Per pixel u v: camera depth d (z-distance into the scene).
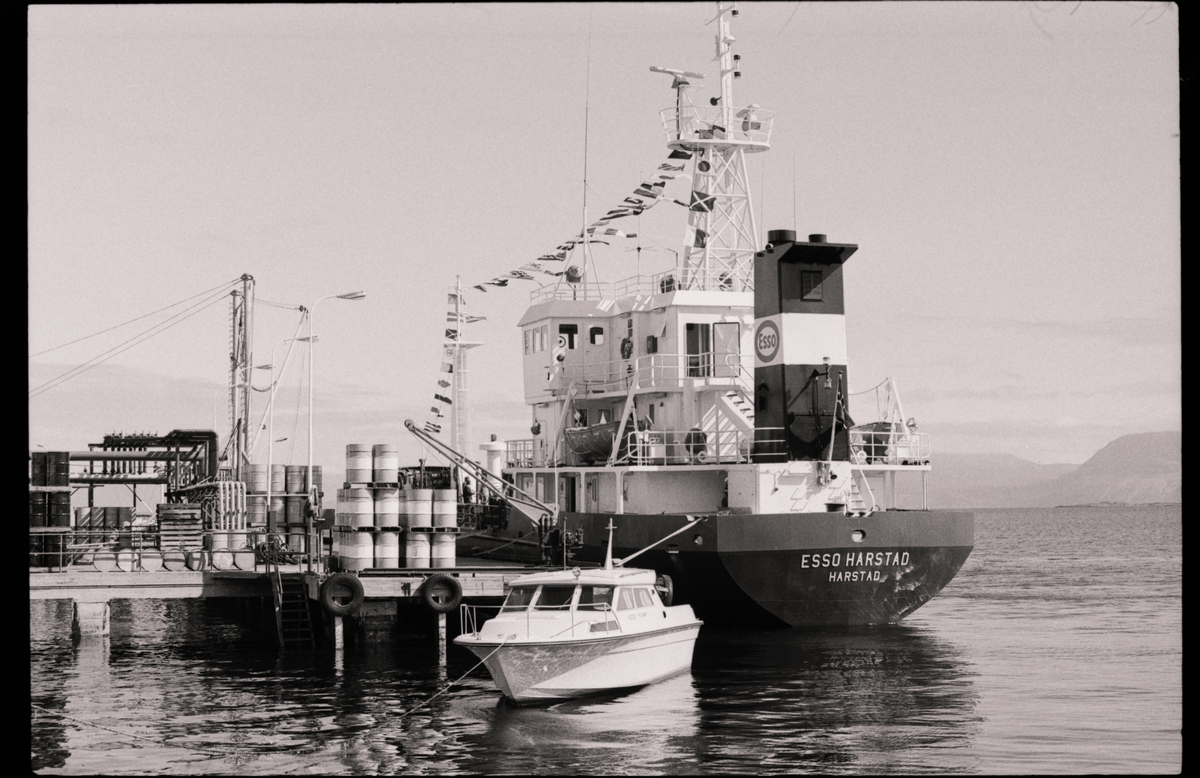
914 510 39.00
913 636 38.50
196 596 41.81
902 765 23.75
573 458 48.31
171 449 75.06
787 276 38.66
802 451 38.53
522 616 29.89
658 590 33.56
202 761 24.52
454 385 65.94
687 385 42.91
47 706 30.12
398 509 38.22
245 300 62.62
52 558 44.41
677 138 46.69
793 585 36.91
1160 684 31.77
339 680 32.78
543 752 24.81
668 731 26.38
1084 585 68.06
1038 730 26.56
